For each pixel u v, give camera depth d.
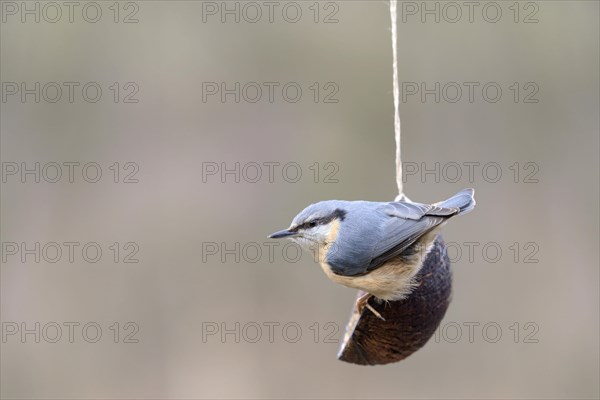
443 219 7.74
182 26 14.09
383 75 13.91
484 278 13.51
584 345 13.05
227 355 13.68
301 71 14.11
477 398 13.13
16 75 13.87
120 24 13.99
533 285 13.43
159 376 13.55
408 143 13.91
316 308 13.89
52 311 13.62
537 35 13.55
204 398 13.44
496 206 13.69
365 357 8.38
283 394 13.62
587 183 13.59
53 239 13.88
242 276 13.92
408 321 8.02
